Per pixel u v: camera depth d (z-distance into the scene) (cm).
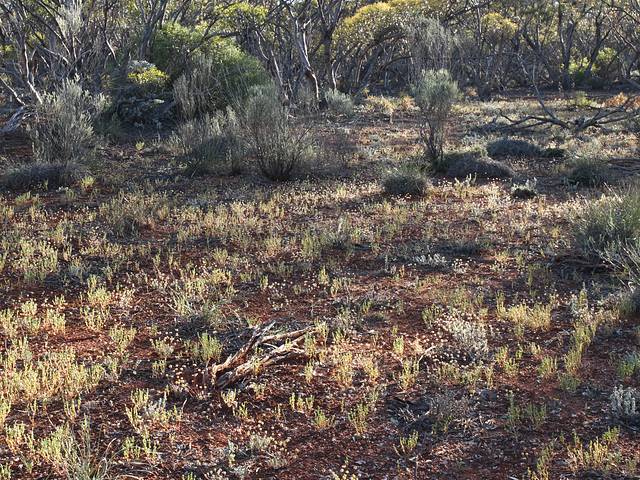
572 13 4597
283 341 489
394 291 617
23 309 552
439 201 1080
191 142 1460
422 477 308
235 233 854
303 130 1353
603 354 448
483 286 624
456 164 1345
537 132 1967
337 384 418
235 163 1359
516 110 2708
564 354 451
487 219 916
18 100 1634
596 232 686
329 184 1251
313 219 949
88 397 400
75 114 1379
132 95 2059
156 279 659
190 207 999
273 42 3319
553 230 804
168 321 542
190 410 385
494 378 418
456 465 318
